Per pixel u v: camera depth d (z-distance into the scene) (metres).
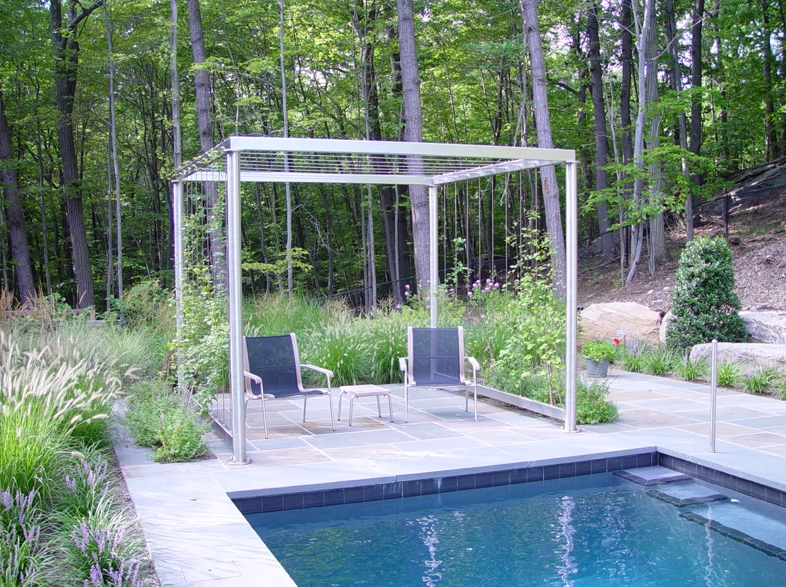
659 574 3.41
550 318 6.41
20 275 15.28
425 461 4.85
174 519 3.69
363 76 16.16
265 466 4.75
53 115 15.84
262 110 16.84
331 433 5.83
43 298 7.98
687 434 5.61
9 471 3.52
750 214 15.01
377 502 4.48
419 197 11.58
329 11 15.62
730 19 16.17
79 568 2.90
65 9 16.56
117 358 7.12
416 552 3.73
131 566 2.94
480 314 8.56
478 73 17.92
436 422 6.27
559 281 6.70
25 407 4.19
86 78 16.16
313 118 15.63
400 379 8.49
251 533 3.50
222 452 5.19
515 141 15.65
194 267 6.44
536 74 10.71
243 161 6.32
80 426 4.86
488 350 7.77
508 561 3.60
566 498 4.62
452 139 20.05
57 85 15.44
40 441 3.77
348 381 8.26
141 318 9.45
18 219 15.28
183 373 6.44
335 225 22.02
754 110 16.95
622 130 14.97
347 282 21.75
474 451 5.12
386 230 18.56
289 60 16.66
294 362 6.24
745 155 21.39
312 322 9.39
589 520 4.20
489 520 4.23
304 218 20.95
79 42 15.40
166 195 20.06
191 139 19.19
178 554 3.22
